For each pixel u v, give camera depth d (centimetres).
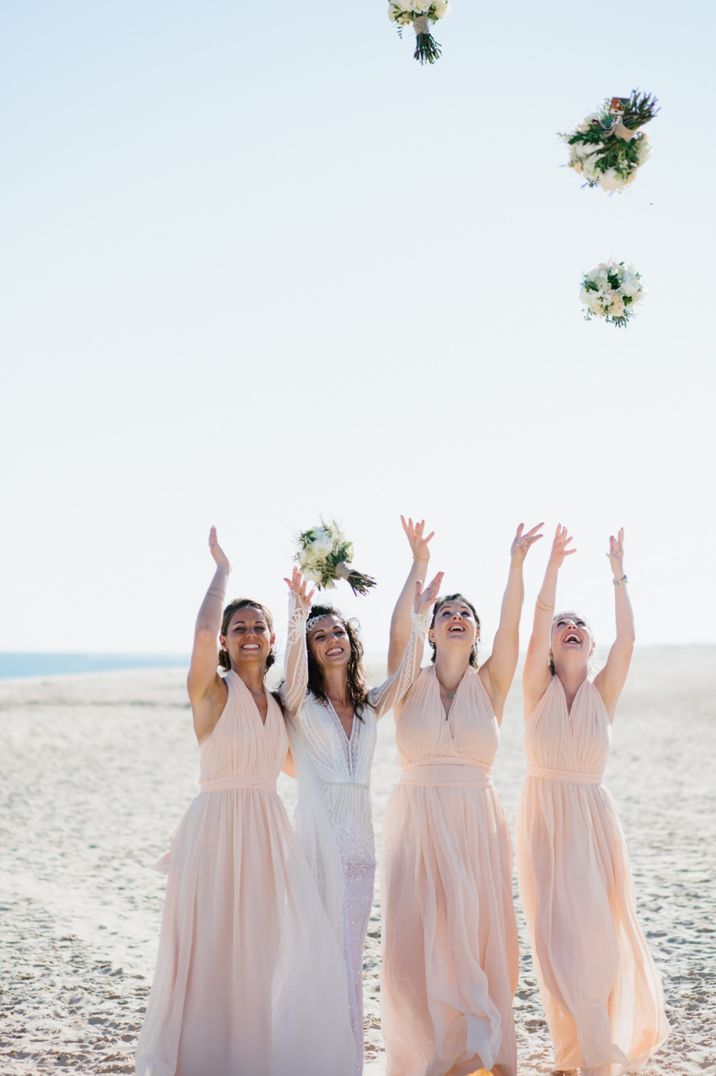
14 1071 627
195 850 591
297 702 633
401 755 651
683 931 900
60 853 1337
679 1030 670
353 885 612
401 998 605
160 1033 570
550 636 673
